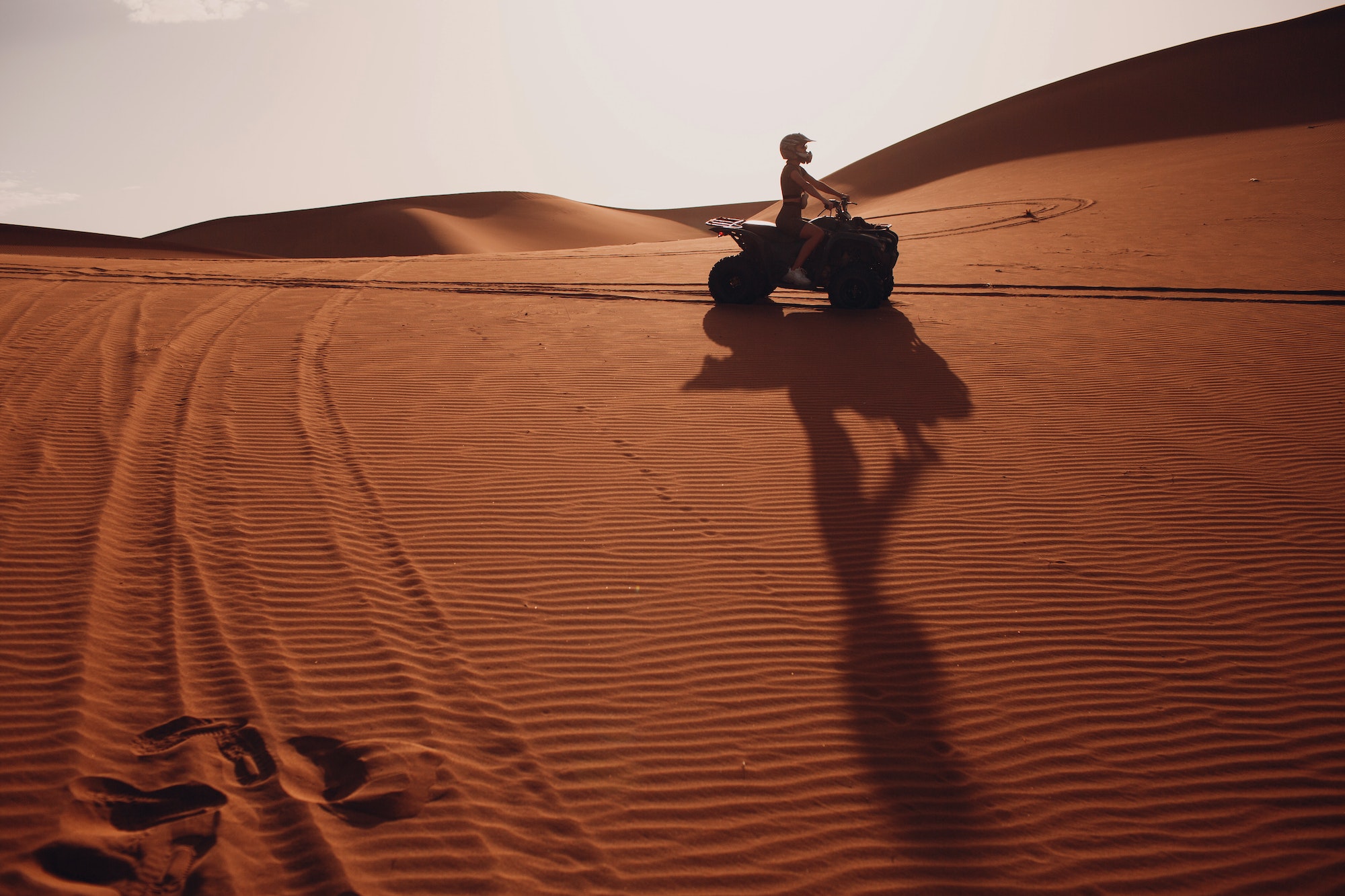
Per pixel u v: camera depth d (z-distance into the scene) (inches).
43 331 400.5
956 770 138.8
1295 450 268.1
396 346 391.2
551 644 170.4
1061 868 119.5
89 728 138.4
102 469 241.8
